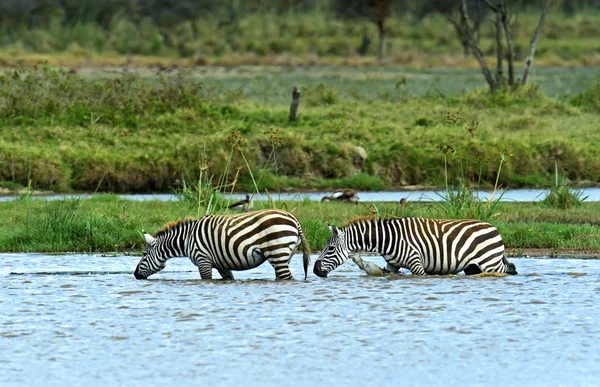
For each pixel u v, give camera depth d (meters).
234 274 34.22
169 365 22.75
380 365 22.67
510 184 60.78
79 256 38.12
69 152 59.75
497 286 30.98
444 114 72.50
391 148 63.12
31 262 36.50
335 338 24.91
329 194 56.84
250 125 66.00
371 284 31.53
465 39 94.25
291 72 123.94
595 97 81.31
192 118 66.88
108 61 129.25
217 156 58.84
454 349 23.94
